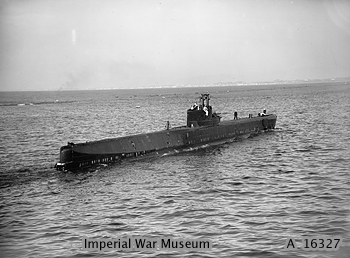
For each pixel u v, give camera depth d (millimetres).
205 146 63188
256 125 80125
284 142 66750
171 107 170250
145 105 191875
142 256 24172
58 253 24703
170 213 31359
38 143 70812
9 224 29672
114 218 30625
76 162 45469
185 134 60812
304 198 34562
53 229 28594
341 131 77875
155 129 89750
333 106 142625
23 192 38031
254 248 24969
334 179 41000
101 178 42844
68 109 170875
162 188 38844
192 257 23906
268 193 36406
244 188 38281
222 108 154875
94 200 35281
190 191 37594
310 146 61875
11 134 84750
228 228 28047
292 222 28938
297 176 42781
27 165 50719
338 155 53875
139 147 53312
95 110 160750
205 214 30938
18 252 24859
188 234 27234
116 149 50344
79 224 29500
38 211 32562
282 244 25422
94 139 75625
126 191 37969
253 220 29484
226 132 69938
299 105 154875
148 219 30219
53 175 44531
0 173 46094
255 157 54375
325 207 31953
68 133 85125
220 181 41312
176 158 53781
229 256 23984
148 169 47125
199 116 66625
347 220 29078
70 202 34844
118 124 101562
